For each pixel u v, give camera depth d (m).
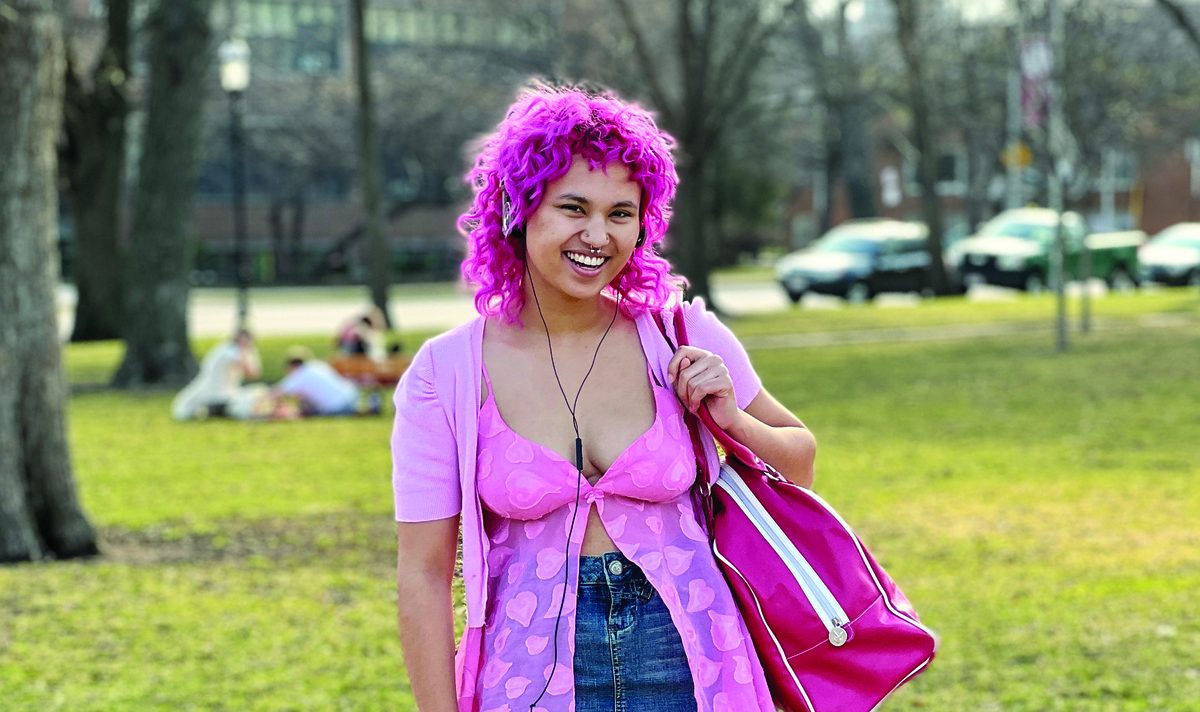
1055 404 14.19
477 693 2.46
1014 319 25.66
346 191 56.84
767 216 55.84
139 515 9.53
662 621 2.42
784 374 17.69
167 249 18.77
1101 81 31.69
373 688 5.51
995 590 6.84
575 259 2.42
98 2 28.52
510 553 2.47
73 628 6.46
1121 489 9.50
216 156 48.31
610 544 2.44
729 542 2.51
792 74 39.88
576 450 2.45
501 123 2.51
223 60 25.22
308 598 7.07
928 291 33.69
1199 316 25.47
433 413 2.50
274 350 23.17
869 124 49.22
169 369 18.81
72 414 15.74
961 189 59.22
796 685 2.47
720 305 31.06
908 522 8.64
